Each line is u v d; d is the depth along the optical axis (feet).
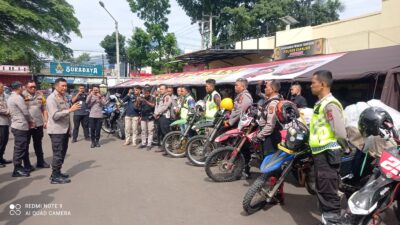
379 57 24.22
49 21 91.71
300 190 18.97
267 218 14.99
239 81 21.15
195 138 24.97
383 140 12.30
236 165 20.74
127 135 34.42
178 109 30.83
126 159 27.40
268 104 17.80
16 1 87.30
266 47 63.41
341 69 24.13
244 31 84.28
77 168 24.31
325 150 12.66
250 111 19.83
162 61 99.35
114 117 41.52
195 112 27.37
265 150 17.74
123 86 73.51
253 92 35.17
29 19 85.97
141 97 32.68
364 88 30.07
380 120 11.89
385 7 42.91
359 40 43.65
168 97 30.58
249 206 15.19
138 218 14.97
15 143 22.18
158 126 31.32
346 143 12.82
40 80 113.29
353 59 26.48
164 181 20.79
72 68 128.36
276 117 16.92
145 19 105.50
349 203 10.80
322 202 12.94
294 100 25.57
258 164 21.20
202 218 14.99
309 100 33.88
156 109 31.45
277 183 15.39
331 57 29.84
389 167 10.96
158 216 15.21
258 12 83.10
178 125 30.22
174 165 25.14
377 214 11.02
